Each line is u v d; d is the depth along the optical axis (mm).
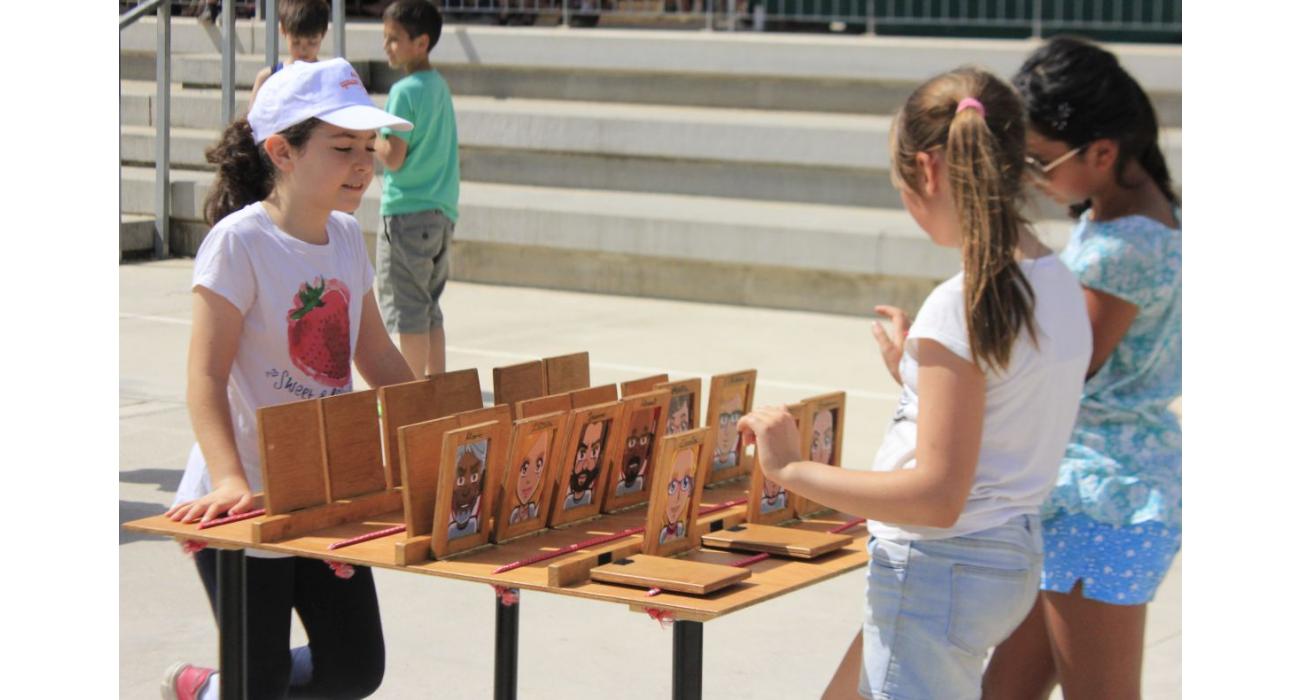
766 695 4137
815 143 10812
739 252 10172
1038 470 2473
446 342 8695
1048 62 2775
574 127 11477
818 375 8047
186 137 11922
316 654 3377
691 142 11156
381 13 13750
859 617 4766
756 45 11828
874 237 9820
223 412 3049
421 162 6715
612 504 3027
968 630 2453
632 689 4188
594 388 3123
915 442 2432
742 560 2760
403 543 2631
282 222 3201
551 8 13906
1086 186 2801
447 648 4477
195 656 4305
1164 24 12836
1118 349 2771
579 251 10656
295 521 2826
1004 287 2332
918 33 13688
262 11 12742
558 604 4875
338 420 2949
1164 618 4723
